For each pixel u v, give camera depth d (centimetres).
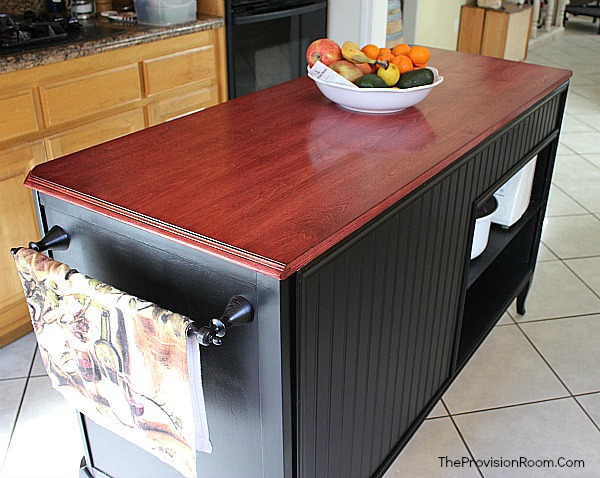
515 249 245
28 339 234
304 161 141
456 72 211
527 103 180
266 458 124
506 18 564
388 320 144
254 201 122
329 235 110
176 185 129
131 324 112
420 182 134
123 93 249
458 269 174
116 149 148
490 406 206
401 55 173
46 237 132
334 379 129
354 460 150
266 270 101
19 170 215
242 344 115
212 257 110
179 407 113
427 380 179
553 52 662
